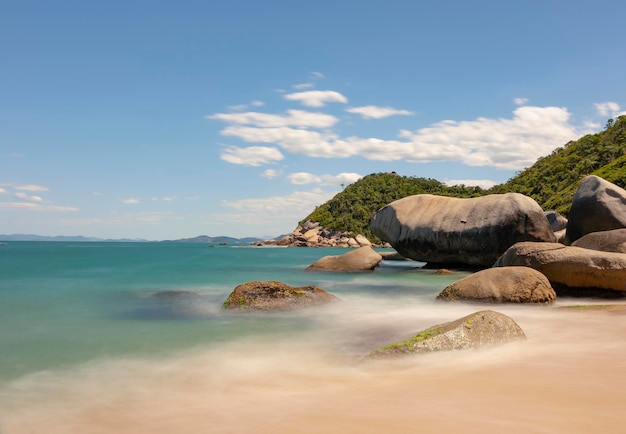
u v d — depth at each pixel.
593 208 21.22
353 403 4.96
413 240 26.44
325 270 26.52
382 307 13.02
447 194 138.00
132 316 11.81
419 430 3.93
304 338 9.16
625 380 5.42
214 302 14.12
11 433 4.67
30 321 11.18
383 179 159.50
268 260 45.06
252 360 7.48
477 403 4.66
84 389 6.09
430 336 7.36
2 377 6.67
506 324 7.96
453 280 20.98
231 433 4.29
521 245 15.18
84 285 19.47
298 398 5.36
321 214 141.12
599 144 88.81
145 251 80.56
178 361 7.47
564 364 6.29
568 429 3.79
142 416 5.02
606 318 10.16
